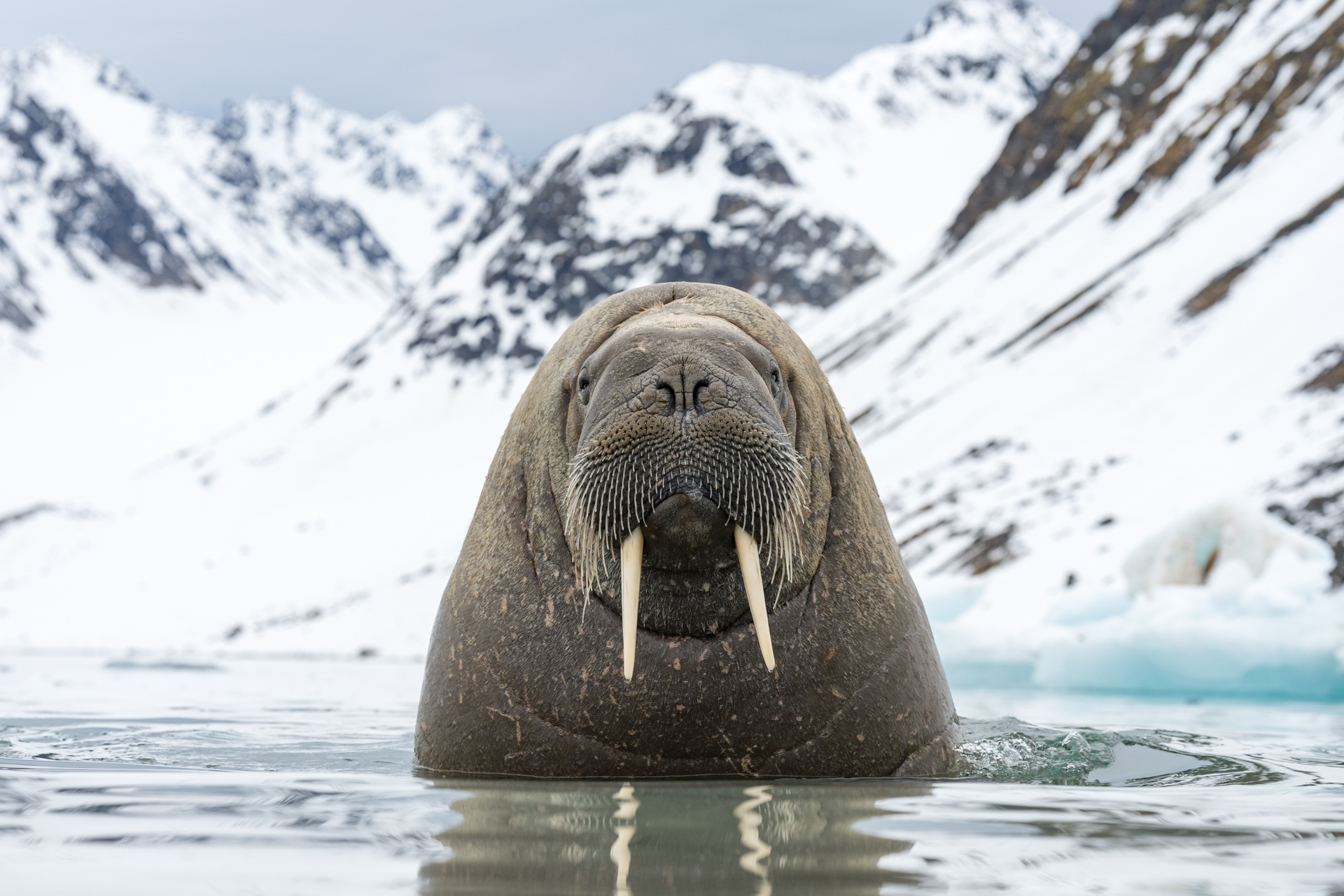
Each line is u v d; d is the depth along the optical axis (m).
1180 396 149.62
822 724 17.25
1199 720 39.84
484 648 18.23
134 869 10.16
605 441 15.70
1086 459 140.62
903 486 163.62
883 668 18.02
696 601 16.83
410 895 9.27
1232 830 12.36
